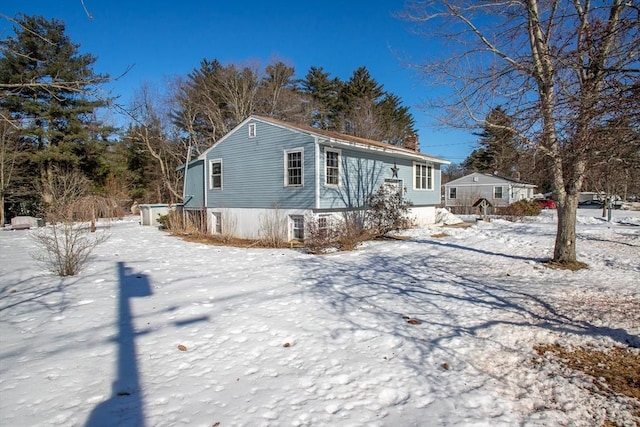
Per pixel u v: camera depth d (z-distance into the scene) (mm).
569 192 8977
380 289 6738
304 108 37969
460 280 7480
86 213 18516
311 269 8680
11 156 24859
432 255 10648
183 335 4535
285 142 14906
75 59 8891
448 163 23094
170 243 14859
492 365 3770
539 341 4391
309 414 2869
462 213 35750
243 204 16562
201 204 18906
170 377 3498
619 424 2812
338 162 15117
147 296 6328
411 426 2715
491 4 8117
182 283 7281
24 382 3398
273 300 6004
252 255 11273
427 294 6387
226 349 4125
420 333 4566
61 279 7746
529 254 10664
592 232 16688
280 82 37031
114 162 34688
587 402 3111
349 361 3805
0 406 3006
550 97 4504
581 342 4352
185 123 34281
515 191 37094
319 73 39844
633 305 5730
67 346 4230
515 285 7047
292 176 14891
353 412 2898
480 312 5383
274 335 4516
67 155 27438
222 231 17188
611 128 3305
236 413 2889
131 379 3459
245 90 34281
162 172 34812
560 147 4652
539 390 3299
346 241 12297
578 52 3617
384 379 3430
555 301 5941
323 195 14266
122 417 2848
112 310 5562
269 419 2805
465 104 8297
